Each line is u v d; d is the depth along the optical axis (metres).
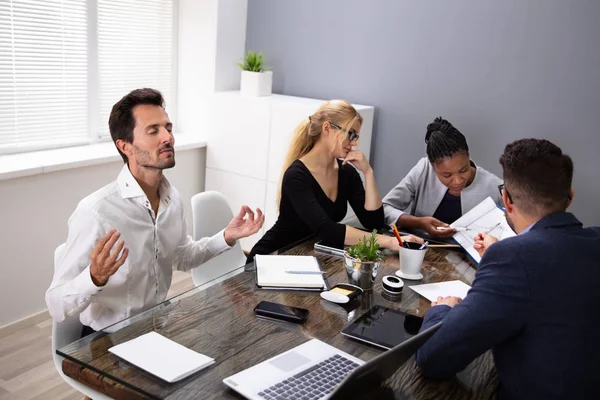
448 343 1.28
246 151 3.89
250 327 1.55
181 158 3.98
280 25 4.06
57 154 3.30
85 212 1.78
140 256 1.88
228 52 4.10
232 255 2.57
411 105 3.70
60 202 3.17
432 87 3.61
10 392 2.46
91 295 1.63
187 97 4.23
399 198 2.77
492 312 1.25
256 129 3.81
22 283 3.05
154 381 1.28
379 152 3.88
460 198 2.67
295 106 3.60
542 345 1.24
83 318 1.84
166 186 1.99
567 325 1.23
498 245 1.30
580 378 1.24
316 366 1.36
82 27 3.48
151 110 1.82
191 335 1.49
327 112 2.33
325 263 2.04
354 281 1.84
